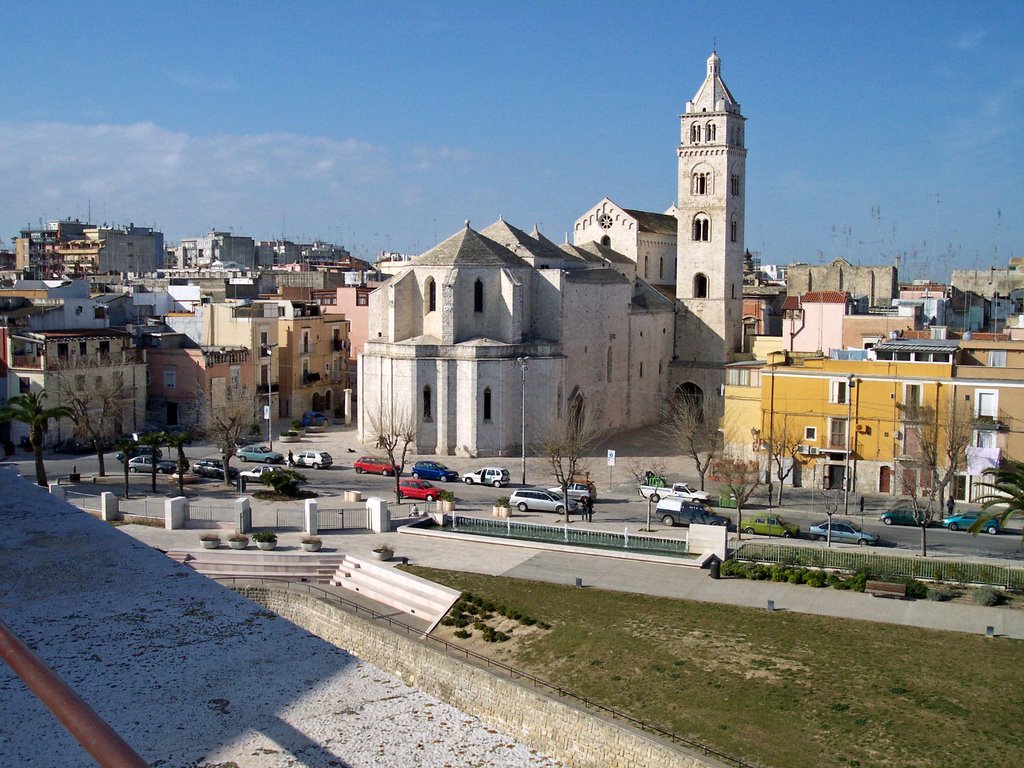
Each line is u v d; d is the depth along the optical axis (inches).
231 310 4869.6
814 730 1627.7
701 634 2023.9
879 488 3395.7
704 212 5236.2
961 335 4244.6
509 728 1740.9
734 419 3715.6
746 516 3019.2
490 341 4087.1
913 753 1545.3
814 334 4574.3
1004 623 2066.9
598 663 1905.8
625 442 4562.0
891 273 6707.7
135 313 5378.9
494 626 2121.1
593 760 1614.2
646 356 5007.4
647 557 2539.4
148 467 3651.6
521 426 4121.6
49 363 3991.1
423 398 4055.1
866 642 1963.6
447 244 4252.0
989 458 3189.0
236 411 3693.4
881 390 3371.1
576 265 4800.7
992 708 1678.2
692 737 1622.8
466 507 3191.4
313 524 2716.5
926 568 2349.9
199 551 2539.4
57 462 3791.8
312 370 5216.5
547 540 2701.8
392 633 2011.6
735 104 5265.8
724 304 5206.7
